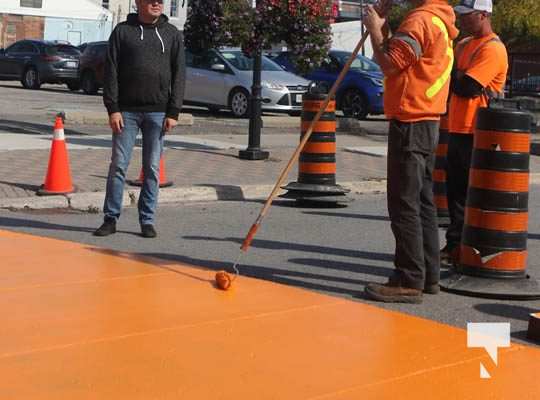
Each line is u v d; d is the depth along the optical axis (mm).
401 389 4648
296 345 5277
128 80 8273
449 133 7727
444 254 7992
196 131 18641
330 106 10992
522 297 6785
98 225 9203
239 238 8852
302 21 13969
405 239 6461
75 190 10555
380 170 14312
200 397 4398
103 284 6438
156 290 6328
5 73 32406
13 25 52312
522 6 31484
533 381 4875
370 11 6168
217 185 11609
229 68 23016
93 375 4617
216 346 5176
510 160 6805
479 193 6871
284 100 22609
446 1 6344
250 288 6520
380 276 7445
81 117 18812
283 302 6191
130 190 10680
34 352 4922
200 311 5859
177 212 10305
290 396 4469
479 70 7402
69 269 6863
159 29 8305
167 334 5344
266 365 4906
